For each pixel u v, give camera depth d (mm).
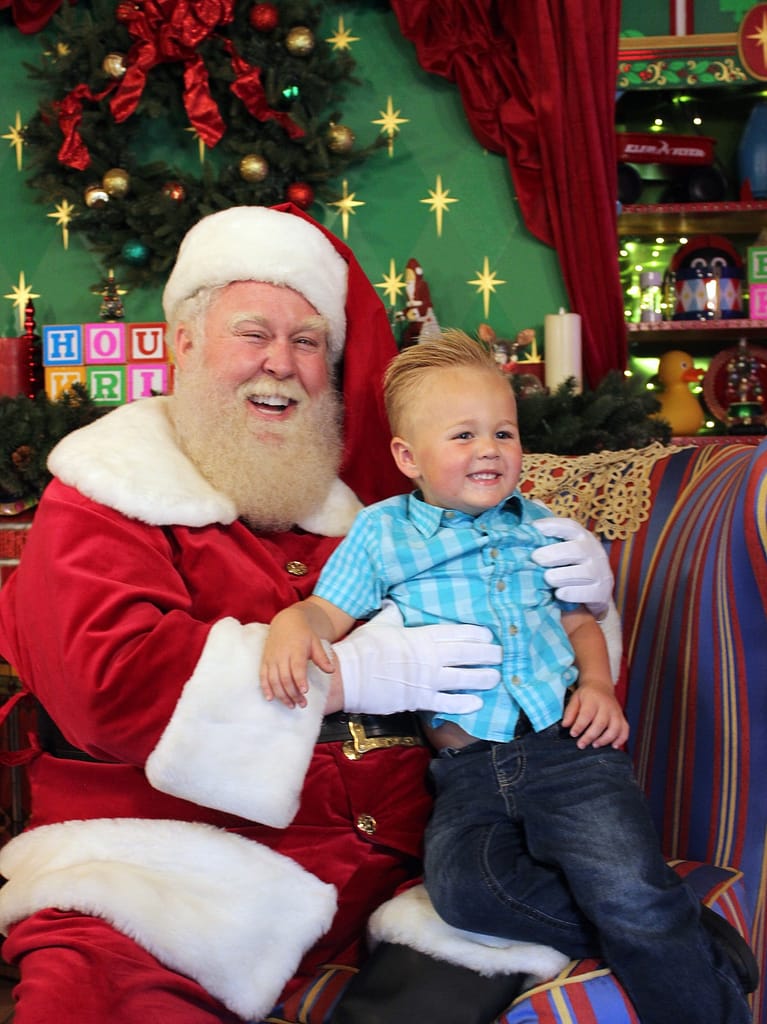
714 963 1328
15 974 2611
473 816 1471
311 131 3455
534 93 3432
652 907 1326
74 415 2914
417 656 1521
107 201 3469
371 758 1599
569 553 1642
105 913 1339
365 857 1563
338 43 3668
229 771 1416
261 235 1873
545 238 3533
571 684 1638
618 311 3432
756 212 3553
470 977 1324
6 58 3738
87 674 1448
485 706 1534
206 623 1550
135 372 3574
